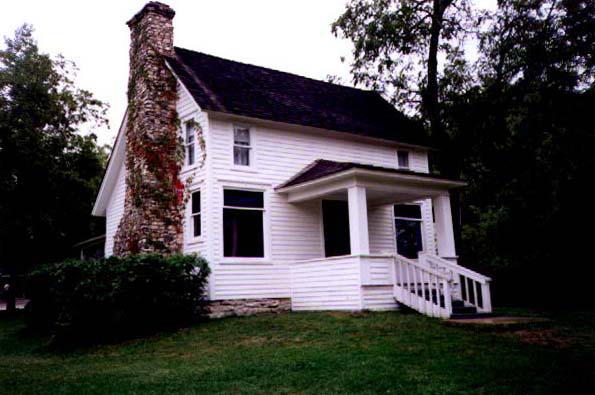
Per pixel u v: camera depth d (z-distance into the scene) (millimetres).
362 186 15164
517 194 21641
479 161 24500
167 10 18562
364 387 7590
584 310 17016
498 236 22438
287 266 17109
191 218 16609
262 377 8406
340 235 18719
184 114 17438
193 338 12352
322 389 7625
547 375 7926
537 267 20531
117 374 9242
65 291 13625
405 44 22734
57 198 27844
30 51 27578
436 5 22438
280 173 17625
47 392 8133
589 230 19281
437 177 16531
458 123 22938
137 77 17922
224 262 15734
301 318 13633
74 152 30078
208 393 7676
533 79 20016
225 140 16609
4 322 20625
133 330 13539
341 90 23562
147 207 16297
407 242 20703
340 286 15234
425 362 8766
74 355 12023
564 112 19078
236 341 11570
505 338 10727
